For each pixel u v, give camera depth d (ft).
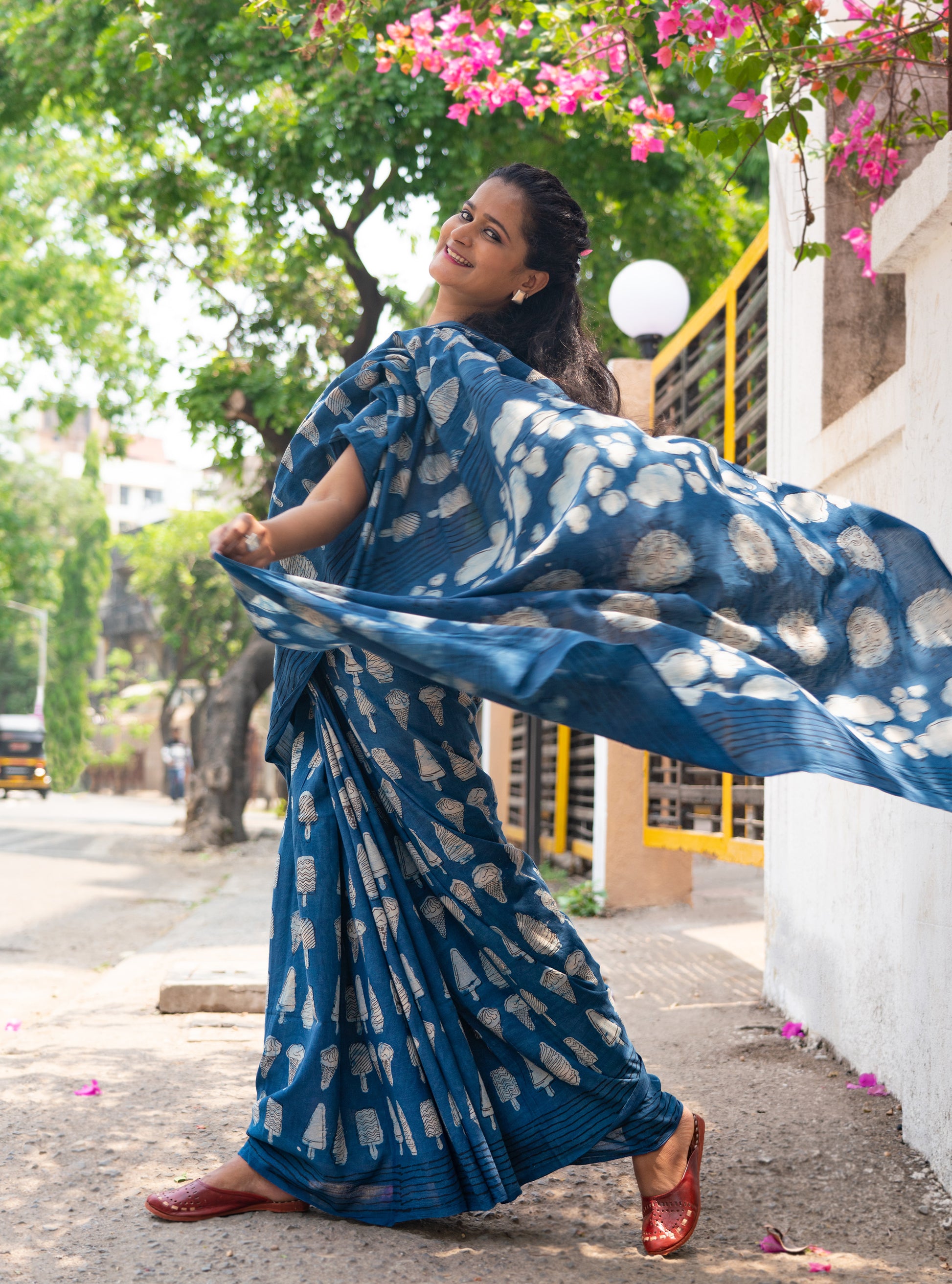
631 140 14.99
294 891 8.07
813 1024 13.35
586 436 7.22
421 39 14.47
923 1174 9.00
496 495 7.57
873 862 11.50
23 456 148.66
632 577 6.93
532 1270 7.27
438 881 7.76
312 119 34.60
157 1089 11.38
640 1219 8.32
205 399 42.42
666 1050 13.17
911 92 12.64
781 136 10.90
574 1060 7.77
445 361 7.89
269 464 47.65
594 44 13.96
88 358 59.41
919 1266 7.47
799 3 10.98
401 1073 7.67
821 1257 7.61
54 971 20.15
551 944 7.77
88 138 49.65
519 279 8.54
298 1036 7.89
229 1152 9.43
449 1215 7.68
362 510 7.82
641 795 25.70
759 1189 8.82
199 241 45.83
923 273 9.73
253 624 6.98
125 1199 8.34
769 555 7.22
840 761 6.07
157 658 164.76
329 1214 7.94
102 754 159.12
